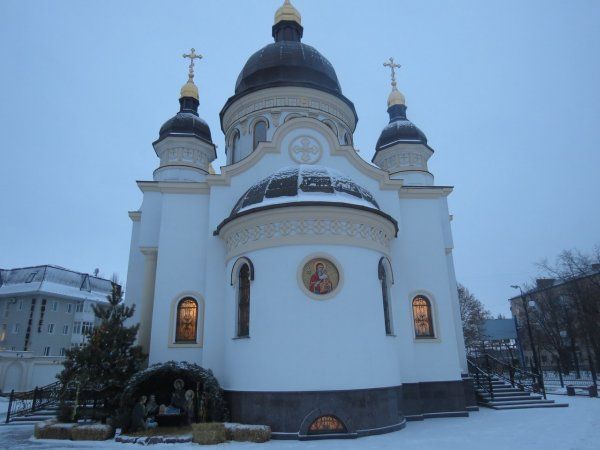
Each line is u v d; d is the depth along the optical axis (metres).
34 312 45.75
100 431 13.15
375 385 13.58
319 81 24.03
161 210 19.42
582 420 15.76
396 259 18.39
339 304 13.81
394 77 30.45
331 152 19.14
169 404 16.02
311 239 14.29
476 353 51.28
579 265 46.53
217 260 17.44
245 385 13.81
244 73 24.98
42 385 35.56
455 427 14.57
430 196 20.00
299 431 12.57
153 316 17.19
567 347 50.03
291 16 28.33
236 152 23.80
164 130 25.73
